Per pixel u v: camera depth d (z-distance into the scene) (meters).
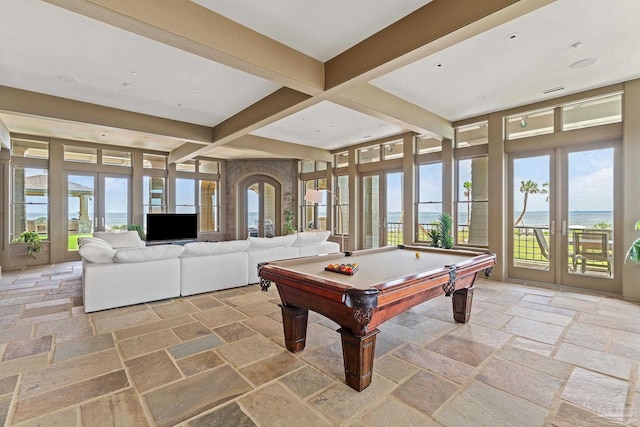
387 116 4.41
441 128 5.42
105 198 7.60
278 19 2.71
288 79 3.19
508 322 3.21
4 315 3.41
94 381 2.12
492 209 5.21
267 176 9.73
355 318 1.82
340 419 1.75
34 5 2.43
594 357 2.47
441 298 4.09
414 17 2.64
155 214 7.75
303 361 2.40
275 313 3.50
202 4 2.51
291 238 5.15
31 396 1.95
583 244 4.50
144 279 3.80
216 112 5.14
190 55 3.28
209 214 9.37
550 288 4.57
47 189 6.85
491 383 2.11
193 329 3.04
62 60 3.36
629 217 4.00
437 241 5.53
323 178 8.89
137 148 7.96
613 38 2.95
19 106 4.10
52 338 2.81
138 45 3.07
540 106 4.68
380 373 2.23
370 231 7.51
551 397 1.95
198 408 1.84
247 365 2.34
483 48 3.14
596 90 4.18
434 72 3.71
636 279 3.97
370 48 2.99
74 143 7.09
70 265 6.48
